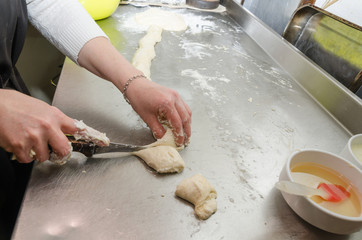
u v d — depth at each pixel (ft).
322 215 1.51
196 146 2.19
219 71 3.35
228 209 1.72
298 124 2.65
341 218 1.46
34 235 1.42
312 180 1.80
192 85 3.00
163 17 4.51
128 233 1.50
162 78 3.04
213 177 1.94
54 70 5.58
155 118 2.02
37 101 1.59
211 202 1.68
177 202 1.71
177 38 4.01
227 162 2.08
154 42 3.66
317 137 2.52
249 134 2.42
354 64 2.96
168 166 1.85
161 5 5.08
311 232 1.65
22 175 2.87
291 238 1.61
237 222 1.65
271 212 1.74
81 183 1.71
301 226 1.68
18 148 1.43
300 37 3.79
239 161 2.10
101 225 1.52
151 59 3.33
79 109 2.38
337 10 3.44
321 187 1.72
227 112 2.66
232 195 1.82
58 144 1.52
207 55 3.67
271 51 3.90
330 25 3.30
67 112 2.33
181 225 1.59
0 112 1.41
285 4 4.18
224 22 4.84
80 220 1.52
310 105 2.95
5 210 2.55
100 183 1.74
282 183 1.66
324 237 1.64
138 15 4.50
